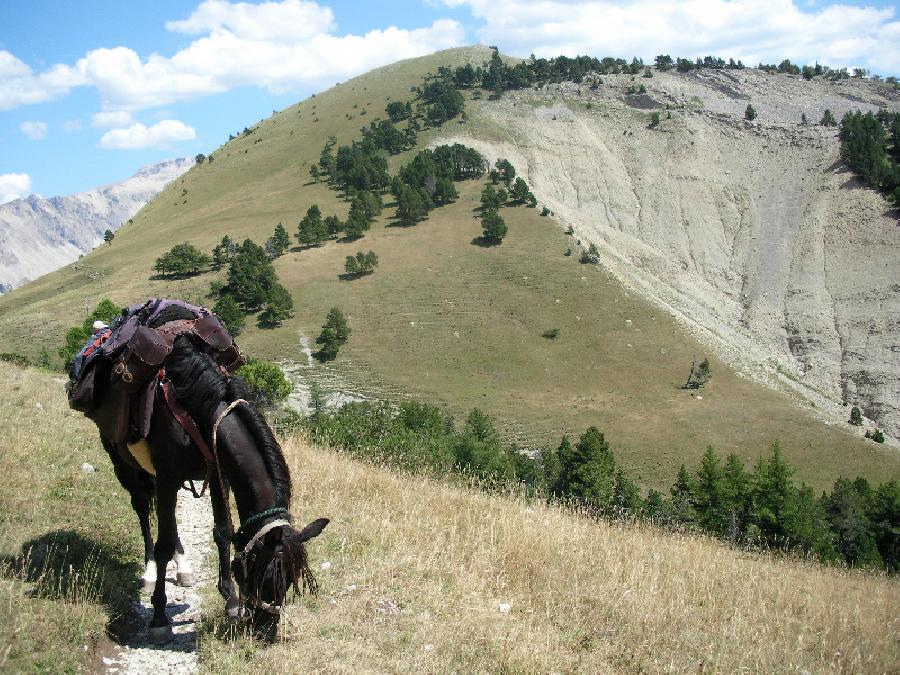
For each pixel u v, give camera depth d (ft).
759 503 140.67
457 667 18.43
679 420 282.77
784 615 26.81
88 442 36.17
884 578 40.83
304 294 391.65
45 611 18.52
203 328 19.92
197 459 18.80
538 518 33.04
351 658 18.20
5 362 72.02
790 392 325.42
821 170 606.55
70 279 452.35
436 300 382.42
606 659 20.21
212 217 558.15
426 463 48.24
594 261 419.54
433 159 573.74
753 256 528.22
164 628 19.36
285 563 16.56
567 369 325.01
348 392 293.23
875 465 252.42
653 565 29.58
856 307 445.78
